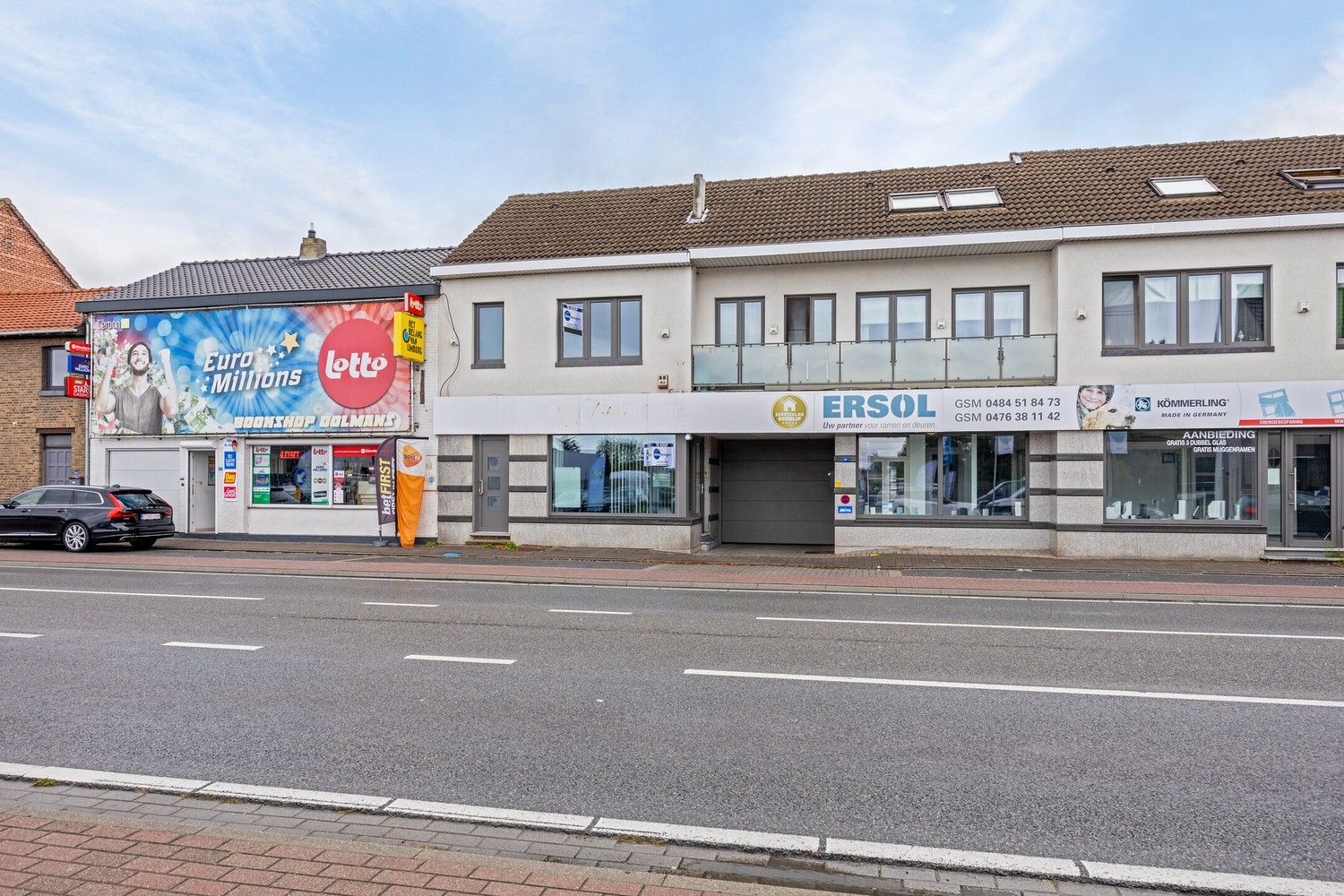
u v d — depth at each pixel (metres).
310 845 4.14
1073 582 13.75
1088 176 19.42
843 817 4.58
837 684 7.31
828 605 11.87
